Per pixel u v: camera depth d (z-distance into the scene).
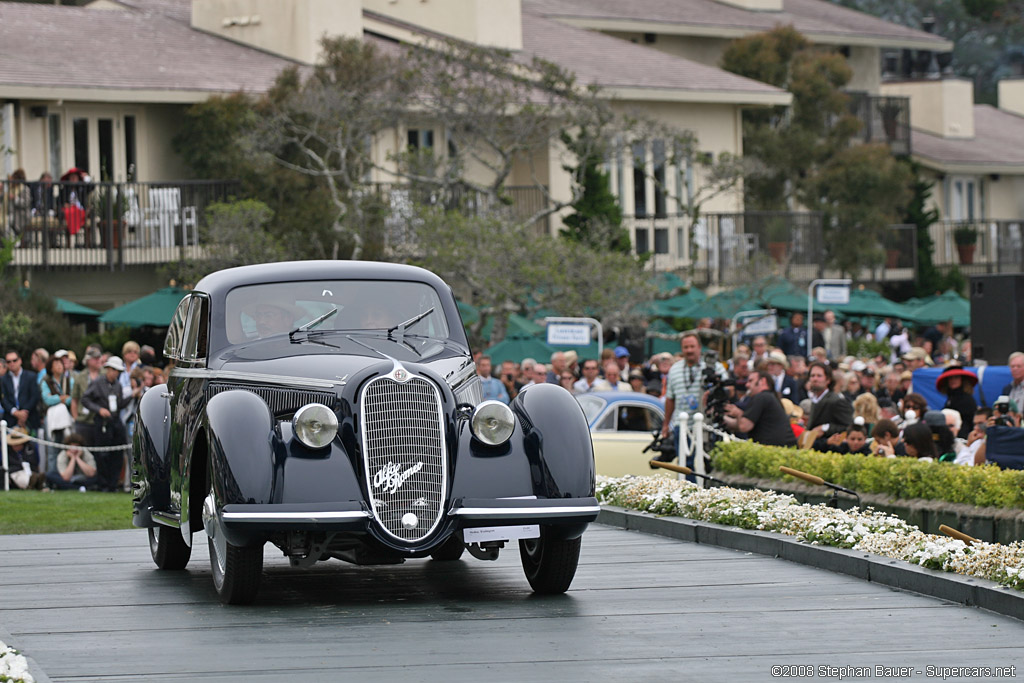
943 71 169.88
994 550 28.03
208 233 85.31
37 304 74.69
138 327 82.19
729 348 94.81
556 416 27.64
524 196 109.12
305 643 23.53
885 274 135.75
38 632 24.70
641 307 83.06
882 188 128.50
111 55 97.81
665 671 21.36
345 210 86.25
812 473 39.94
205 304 30.38
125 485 59.19
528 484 26.98
